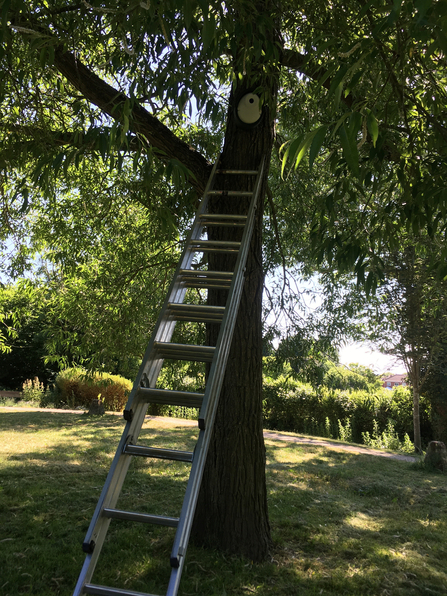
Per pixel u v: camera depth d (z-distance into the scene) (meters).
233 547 3.80
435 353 11.45
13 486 5.42
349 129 1.53
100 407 13.12
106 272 6.53
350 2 3.17
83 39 3.51
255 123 4.06
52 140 3.49
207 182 4.07
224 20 2.60
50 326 6.84
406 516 5.41
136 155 2.65
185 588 3.28
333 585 3.46
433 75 2.98
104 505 2.00
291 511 5.20
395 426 13.94
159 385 7.56
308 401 15.30
